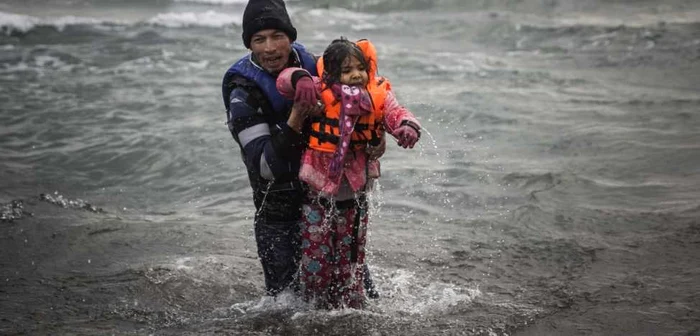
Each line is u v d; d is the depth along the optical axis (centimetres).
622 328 699
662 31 2267
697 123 1398
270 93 654
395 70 1847
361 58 632
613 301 754
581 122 1422
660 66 1897
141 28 2303
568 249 892
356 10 2600
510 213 1013
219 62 1920
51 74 1803
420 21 2438
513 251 892
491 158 1240
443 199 1073
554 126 1401
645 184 1107
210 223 1023
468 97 1587
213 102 1570
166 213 1080
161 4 2684
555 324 711
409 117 626
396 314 731
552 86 1709
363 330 695
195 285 811
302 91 608
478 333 692
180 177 1213
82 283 821
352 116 627
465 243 920
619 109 1511
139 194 1159
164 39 2167
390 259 873
